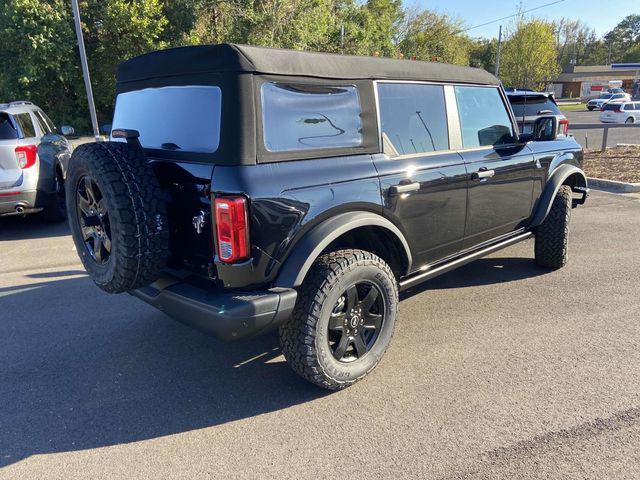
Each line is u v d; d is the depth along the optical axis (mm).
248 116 2611
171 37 19672
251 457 2615
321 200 2869
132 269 2740
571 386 3160
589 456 2533
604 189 9812
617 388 3127
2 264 5934
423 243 3693
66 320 4355
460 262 4137
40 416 3006
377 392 3170
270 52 2715
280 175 2711
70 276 5484
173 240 3014
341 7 27969
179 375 3457
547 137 4645
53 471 2543
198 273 2912
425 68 3697
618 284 4891
